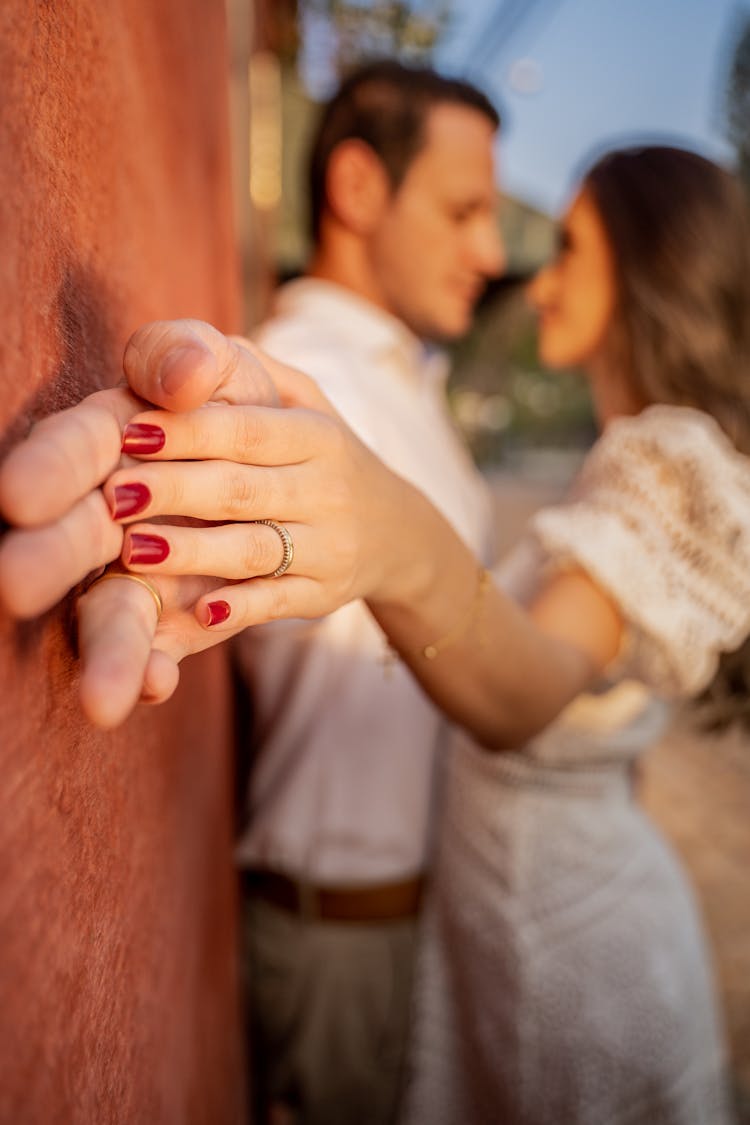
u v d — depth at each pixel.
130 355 0.41
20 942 0.33
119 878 0.54
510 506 13.46
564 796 1.44
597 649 1.01
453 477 1.68
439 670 0.77
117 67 0.64
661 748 4.56
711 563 1.06
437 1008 1.59
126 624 0.36
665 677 1.07
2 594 0.29
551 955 1.42
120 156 0.64
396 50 3.26
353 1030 1.60
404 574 0.63
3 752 0.31
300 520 0.50
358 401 1.51
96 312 0.53
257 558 0.47
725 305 1.29
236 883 1.59
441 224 1.81
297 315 1.76
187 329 0.42
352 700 1.51
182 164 1.11
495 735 0.87
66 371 0.44
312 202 1.92
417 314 1.87
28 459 0.31
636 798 1.66
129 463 0.42
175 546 0.40
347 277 1.85
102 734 0.50
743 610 1.07
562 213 1.49
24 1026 0.33
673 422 1.17
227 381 0.48
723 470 1.08
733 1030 2.62
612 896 1.44
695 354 1.28
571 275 1.44
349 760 1.52
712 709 1.39
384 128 1.77
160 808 0.74
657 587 1.02
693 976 1.53
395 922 1.58
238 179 2.71
